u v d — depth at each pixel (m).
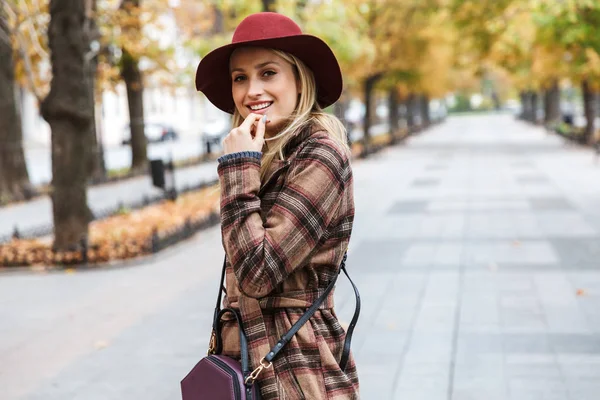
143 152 27.36
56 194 11.24
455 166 26.31
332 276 2.34
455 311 7.70
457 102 132.25
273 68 2.35
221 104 2.69
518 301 8.02
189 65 21.22
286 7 17.72
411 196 17.89
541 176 21.47
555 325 7.10
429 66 45.31
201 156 32.84
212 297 8.77
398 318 7.50
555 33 26.52
